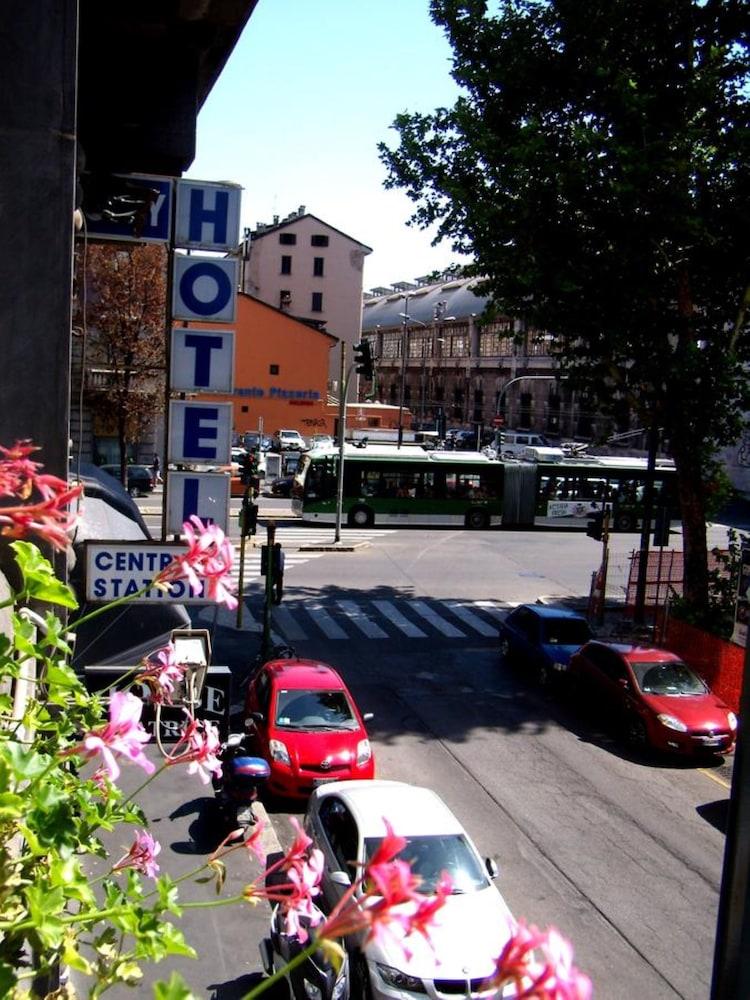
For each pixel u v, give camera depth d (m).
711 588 22.58
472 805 13.21
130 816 2.95
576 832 12.48
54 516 2.37
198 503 10.60
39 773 2.29
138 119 10.14
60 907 2.23
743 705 3.87
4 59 6.77
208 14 9.32
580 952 9.55
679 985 9.07
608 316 20.80
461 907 8.73
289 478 49.22
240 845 2.90
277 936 6.98
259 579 28.11
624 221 19.33
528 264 20.53
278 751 13.02
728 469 56.00
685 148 19.09
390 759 14.86
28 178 6.85
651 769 15.06
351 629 23.11
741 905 3.80
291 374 70.56
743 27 20.11
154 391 39.66
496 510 41.56
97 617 9.94
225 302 10.77
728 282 21.34
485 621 24.56
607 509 25.44
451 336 98.50
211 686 11.47
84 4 9.20
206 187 10.80
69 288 6.97
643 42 20.47
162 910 2.48
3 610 4.74
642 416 23.17
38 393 6.94
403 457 40.88
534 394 83.81
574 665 18.05
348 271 89.12
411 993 8.05
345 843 9.67
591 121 21.42
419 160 22.58
